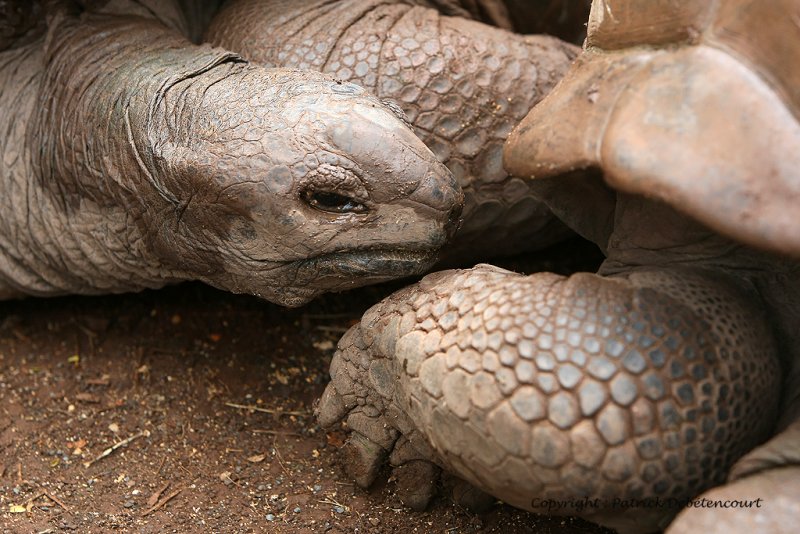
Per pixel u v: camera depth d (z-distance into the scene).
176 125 2.38
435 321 1.96
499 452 1.77
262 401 2.92
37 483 2.55
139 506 2.46
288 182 2.17
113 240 2.68
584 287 1.83
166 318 3.27
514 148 1.92
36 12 3.03
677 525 1.62
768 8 1.67
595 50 1.94
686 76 1.68
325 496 2.48
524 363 1.74
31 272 3.03
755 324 1.88
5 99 2.95
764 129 1.61
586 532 2.29
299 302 2.46
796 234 1.56
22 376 3.01
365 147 2.17
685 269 1.96
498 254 3.08
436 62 2.71
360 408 2.32
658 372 1.71
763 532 1.54
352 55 2.71
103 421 2.82
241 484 2.55
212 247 2.37
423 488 2.34
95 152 2.60
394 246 2.29
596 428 1.68
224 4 3.13
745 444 1.80
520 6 3.27
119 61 2.70
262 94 2.31
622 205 2.02
